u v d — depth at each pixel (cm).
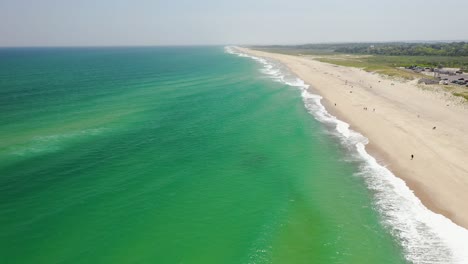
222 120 5100
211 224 2419
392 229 2350
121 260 2034
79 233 2267
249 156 3691
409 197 2766
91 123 4800
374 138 4197
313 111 5662
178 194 2822
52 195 2738
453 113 5256
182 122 4966
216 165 3438
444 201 2666
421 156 3538
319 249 2164
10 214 2455
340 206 2667
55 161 3409
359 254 2111
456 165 3269
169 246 2172
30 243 2152
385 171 3278
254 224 2431
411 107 5697
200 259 2064
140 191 2850
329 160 3584
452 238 2223
